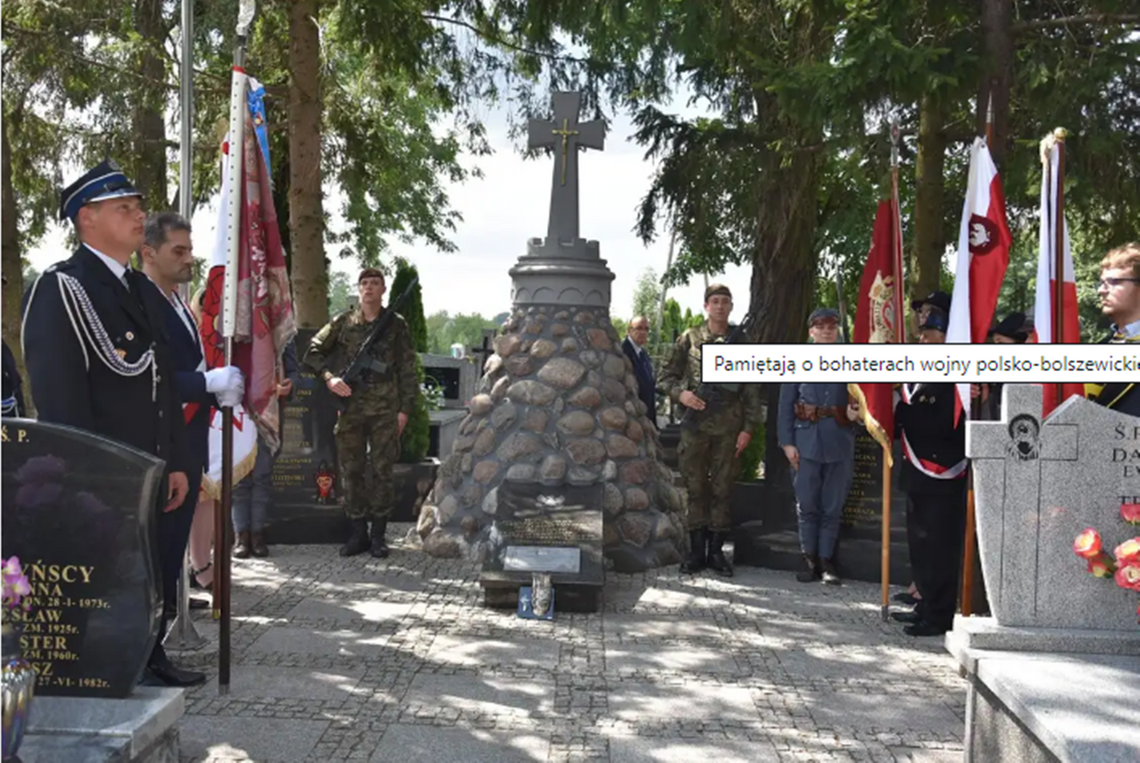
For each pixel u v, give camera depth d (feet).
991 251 19.48
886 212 22.86
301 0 38.14
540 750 14.44
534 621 21.25
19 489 11.45
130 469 11.48
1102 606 13.83
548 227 29.17
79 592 11.50
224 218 19.42
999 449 13.93
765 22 31.94
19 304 46.98
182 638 18.62
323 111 44.32
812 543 25.70
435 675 17.61
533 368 28.27
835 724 15.76
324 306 39.24
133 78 42.27
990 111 20.34
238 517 26.84
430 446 45.73
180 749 14.12
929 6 26.35
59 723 10.97
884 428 21.86
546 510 24.08
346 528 29.01
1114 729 11.07
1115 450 13.75
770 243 42.60
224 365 17.24
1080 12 31.58
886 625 21.79
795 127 35.35
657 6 31.14
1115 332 16.20
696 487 26.22
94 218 14.52
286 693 16.46
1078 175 28.58
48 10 40.32
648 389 33.73
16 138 46.11
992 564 13.99
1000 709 12.93
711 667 18.48
